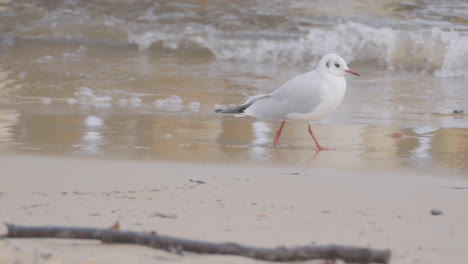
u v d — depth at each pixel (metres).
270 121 14.16
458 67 22.45
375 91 18.62
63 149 10.73
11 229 5.28
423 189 8.55
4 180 8.48
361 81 20.25
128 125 13.27
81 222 6.20
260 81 19.86
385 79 20.69
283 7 28.94
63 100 16.20
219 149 11.17
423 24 26.42
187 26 27.56
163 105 15.99
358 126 13.83
